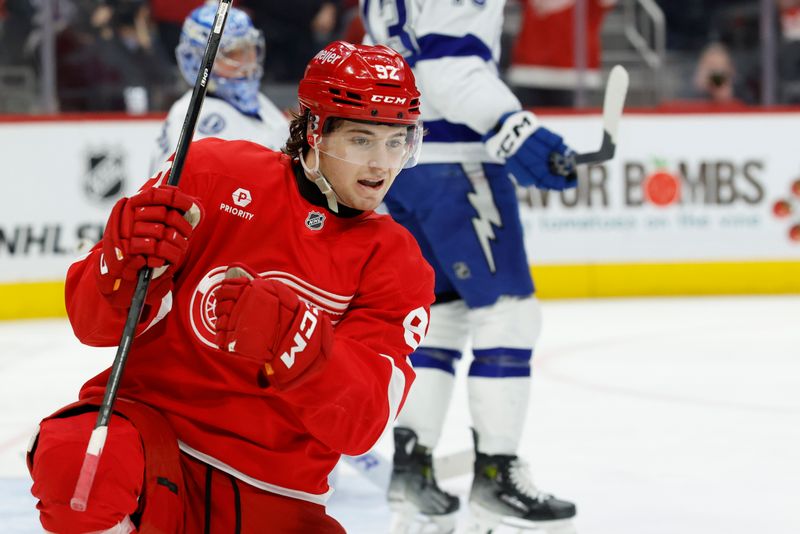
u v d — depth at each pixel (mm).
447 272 9430
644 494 11516
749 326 22484
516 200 9500
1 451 13609
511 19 27344
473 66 9023
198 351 5641
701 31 27922
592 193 26234
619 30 27625
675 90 28047
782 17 27219
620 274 26406
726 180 26531
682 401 16047
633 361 19094
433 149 9305
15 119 24641
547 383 17438
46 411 15812
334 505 11258
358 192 5695
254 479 5703
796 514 10758
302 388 5262
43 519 5195
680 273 26531
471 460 10617
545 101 26781
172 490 5430
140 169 24969
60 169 24828
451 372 9859
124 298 5234
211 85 11844
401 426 9820
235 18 11688
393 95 5562
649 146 26328
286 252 5676
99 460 5086
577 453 13289
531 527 9570
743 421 14852
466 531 9602
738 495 11461
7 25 25016
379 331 5637
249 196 5715
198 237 5668
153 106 25906
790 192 26688
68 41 25281
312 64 5738
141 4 25547
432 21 9070
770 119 26562
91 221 24953
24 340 21953
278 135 12156
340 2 26281
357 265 5691
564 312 24359
